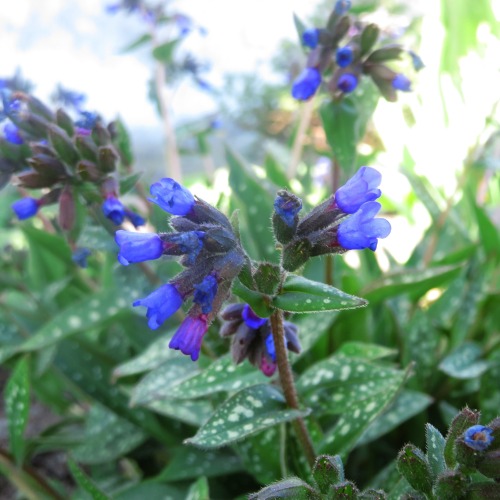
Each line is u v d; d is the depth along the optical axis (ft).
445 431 0.62
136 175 0.56
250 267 0.36
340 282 0.65
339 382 0.51
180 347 0.33
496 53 0.82
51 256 0.83
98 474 0.70
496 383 0.56
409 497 0.33
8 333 0.77
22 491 0.62
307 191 0.89
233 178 0.70
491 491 0.30
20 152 0.57
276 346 0.40
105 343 0.77
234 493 0.60
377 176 0.36
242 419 0.42
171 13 0.88
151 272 0.64
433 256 0.80
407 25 0.88
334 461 0.33
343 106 0.57
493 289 0.70
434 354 0.63
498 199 1.07
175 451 0.63
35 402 0.95
